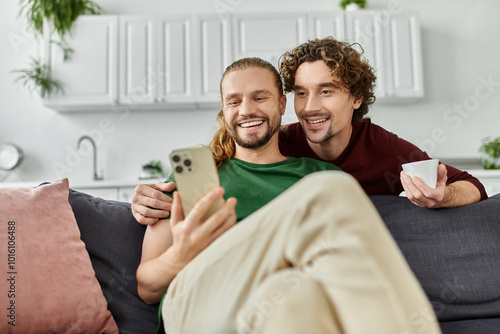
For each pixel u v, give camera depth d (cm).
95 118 369
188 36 336
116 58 334
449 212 127
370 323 60
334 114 139
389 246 67
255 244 75
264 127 124
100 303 105
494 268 119
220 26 335
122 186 309
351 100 149
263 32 335
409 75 340
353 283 62
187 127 370
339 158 159
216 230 93
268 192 121
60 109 359
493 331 101
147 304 114
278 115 127
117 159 368
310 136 143
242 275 75
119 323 110
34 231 102
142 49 335
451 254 121
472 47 378
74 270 103
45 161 366
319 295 64
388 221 126
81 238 118
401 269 66
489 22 378
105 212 125
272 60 334
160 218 116
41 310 95
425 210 127
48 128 368
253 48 334
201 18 335
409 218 126
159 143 369
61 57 333
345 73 137
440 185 120
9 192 107
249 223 78
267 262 73
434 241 122
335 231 66
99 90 333
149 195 118
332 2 375
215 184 96
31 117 368
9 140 365
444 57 377
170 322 89
